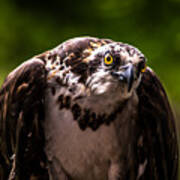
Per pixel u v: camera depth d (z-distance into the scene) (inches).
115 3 738.2
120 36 730.2
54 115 281.7
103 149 283.1
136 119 292.2
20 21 752.3
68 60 276.7
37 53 740.7
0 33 741.9
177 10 729.6
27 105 283.7
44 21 758.5
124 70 259.1
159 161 308.8
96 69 267.1
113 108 274.2
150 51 713.6
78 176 289.4
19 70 292.2
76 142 281.0
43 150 286.0
